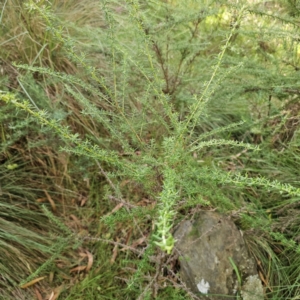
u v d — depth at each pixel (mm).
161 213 717
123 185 2123
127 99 2240
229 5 1830
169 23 1994
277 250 1972
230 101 2338
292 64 2047
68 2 2695
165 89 2156
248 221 1840
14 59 2303
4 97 973
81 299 1859
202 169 1335
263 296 1787
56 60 2377
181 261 1800
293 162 2186
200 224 1826
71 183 2217
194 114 1344
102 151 1228
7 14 2305
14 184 2100
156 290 1674
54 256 1798
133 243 2002
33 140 2141
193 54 2207
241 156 2301
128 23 2605
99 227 2086
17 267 1900
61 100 2215
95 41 2463
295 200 1917
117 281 1922
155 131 2057
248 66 2086
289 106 2166
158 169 1426
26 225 2031
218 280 1734
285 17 1848
